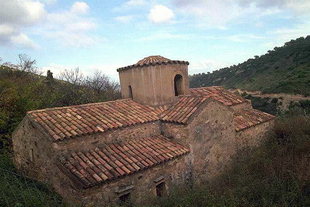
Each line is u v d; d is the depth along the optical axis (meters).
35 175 9.78
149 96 12.12
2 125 14.02
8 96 15.14
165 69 12.17
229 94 15.55
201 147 10.77
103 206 7.77
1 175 9.50
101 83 29.62
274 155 11.16
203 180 10.80
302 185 7.73
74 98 21.17
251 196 7.41
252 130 13.73
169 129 10.92
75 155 8.52
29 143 9.84
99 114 10.42
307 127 14.24
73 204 7.55
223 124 11.79
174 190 8.77
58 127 8.82
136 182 8.70
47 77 26.59
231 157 12.16
